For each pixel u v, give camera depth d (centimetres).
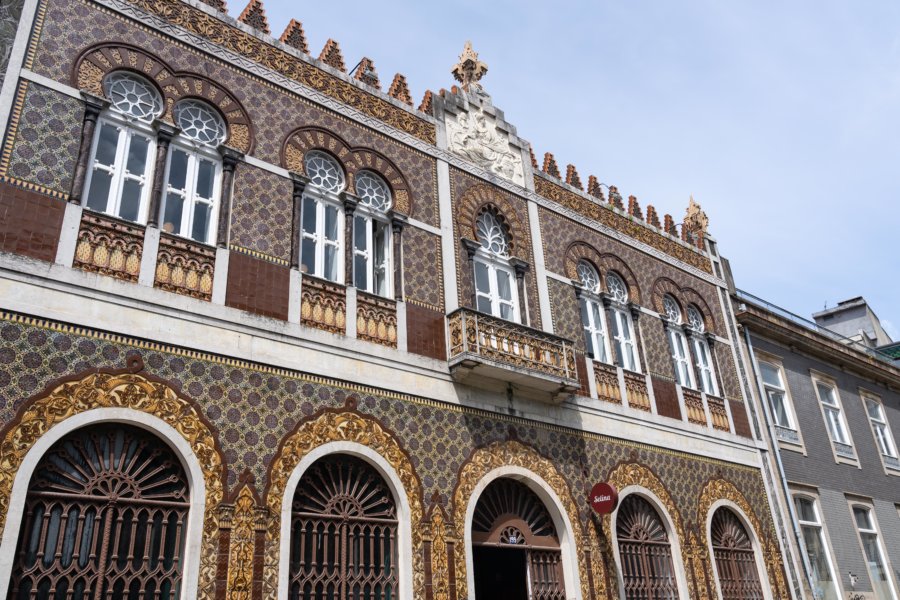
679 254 2031
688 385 1844
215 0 1284
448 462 1248
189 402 997
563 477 1415
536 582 1322
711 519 1678
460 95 1648
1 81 981
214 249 1103
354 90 1426
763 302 2262
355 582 1080
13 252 920
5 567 797
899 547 2200
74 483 891
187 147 1154
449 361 1321
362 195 1366
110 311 970
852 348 2466
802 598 1778
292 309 1154
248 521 991
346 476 1134
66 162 1005
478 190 1565
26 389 877
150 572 906
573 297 1648
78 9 1094
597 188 1888
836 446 2209
